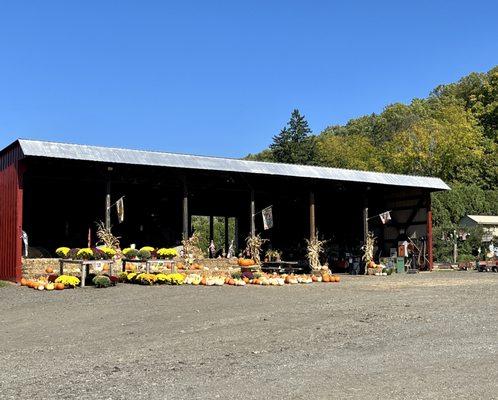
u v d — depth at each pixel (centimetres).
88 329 867
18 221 1703
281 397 500
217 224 4234
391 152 5394
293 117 6181
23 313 1045
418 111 7012
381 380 555
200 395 510
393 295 1305
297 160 5812
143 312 1034
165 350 709
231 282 1625
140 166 1903
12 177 1780
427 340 750
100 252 1523
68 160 1764
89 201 2534
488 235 3111
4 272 1781
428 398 493
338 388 527
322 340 759
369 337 776
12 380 573
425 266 2544
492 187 4684
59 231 2461
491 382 543
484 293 1345
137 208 2630
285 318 952
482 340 747
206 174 2158
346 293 1361
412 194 2638
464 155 4878
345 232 2898
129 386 543
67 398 505
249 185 2241
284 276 1797
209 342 756
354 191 2709
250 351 697
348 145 6312
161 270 1772
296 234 2998
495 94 6066
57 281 1448
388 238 2756
